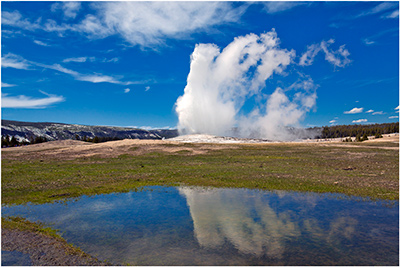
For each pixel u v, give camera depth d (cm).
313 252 1133
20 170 3612
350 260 1058
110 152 5784
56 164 4316
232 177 2956
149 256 1104
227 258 1083
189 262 1050
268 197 2134
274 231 1384
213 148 6381
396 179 2652
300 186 2459
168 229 1429
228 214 1697
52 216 1677
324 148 6362
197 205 1922
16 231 1391
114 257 1095
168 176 3127
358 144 7419
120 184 2703
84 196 2230
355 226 1446
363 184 2452
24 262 1039
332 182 2559
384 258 1072
